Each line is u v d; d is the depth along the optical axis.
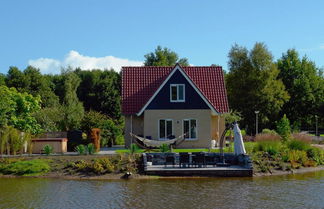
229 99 64.75
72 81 65.94
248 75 63.06
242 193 20.84
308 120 71.31
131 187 22.52
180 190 21.64
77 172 26.41
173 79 36.75
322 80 71.94
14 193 20.95
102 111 70.88
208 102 36.69
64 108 46.28
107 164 26.69
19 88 63.19
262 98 61.88
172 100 36.69
